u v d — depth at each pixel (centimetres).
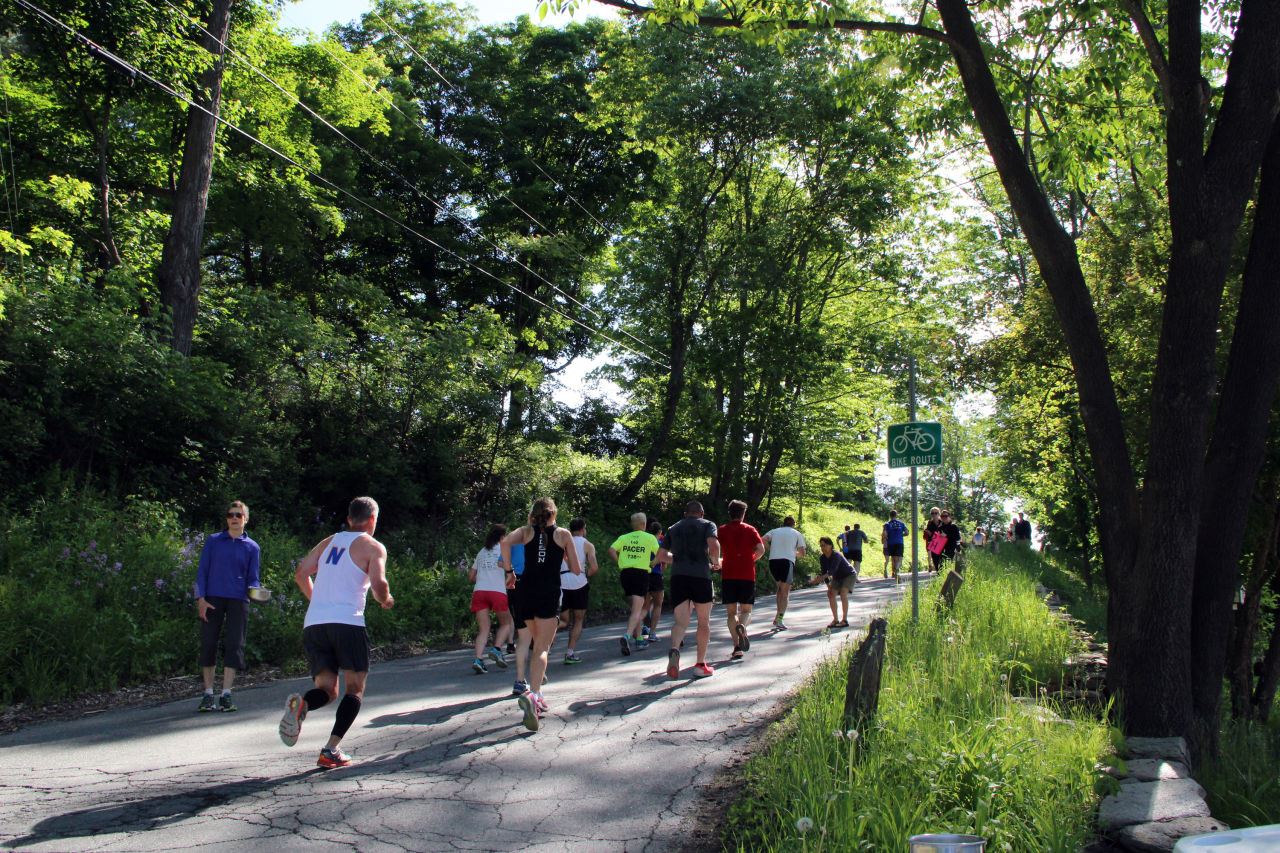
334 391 1995
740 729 802
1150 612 739
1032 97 1111
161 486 1541
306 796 609
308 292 3031
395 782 644
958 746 560
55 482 1345
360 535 680
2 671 934
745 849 511
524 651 953
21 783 637
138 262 2217
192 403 1567
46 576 1123
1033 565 2695
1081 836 491
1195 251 742
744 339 2927
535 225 3291
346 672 673
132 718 876
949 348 1662
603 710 887
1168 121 768
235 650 917
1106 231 1464
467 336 2247
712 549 1080
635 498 3161
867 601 2161
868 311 3291
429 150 3269
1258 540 1184
